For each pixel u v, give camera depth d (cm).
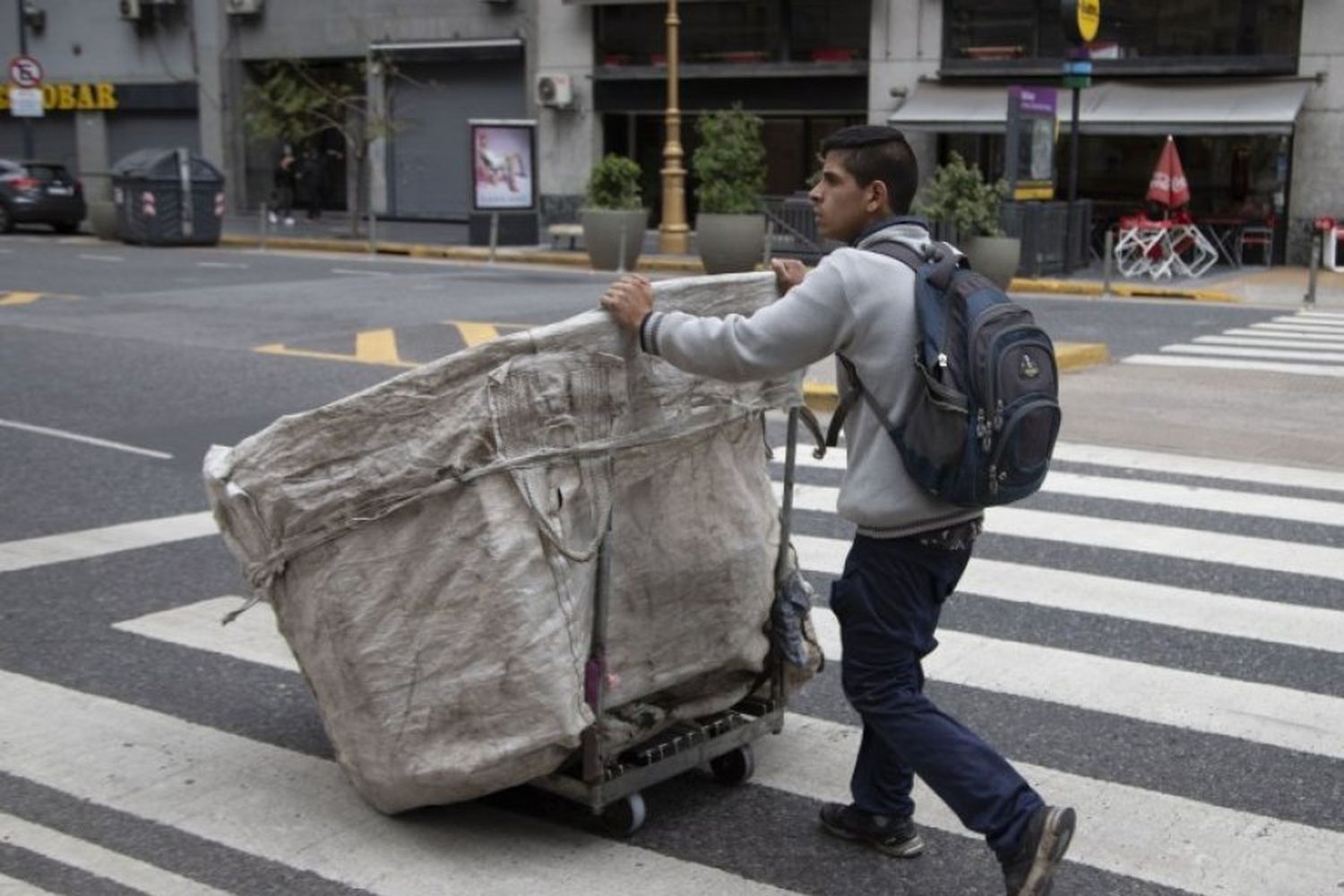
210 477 414
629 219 2416
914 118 2648
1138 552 738
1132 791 458
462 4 3294
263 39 3628
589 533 394
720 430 429
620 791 405
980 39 2705
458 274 2322
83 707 523
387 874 397
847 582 371
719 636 435
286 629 420
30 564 712
